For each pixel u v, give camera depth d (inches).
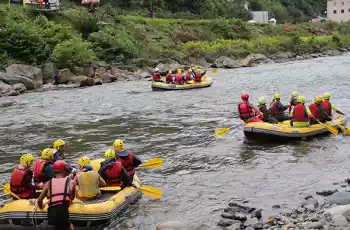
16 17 1423.5
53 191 239.9
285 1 4493.1
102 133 571.2
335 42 2495.1
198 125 596.4
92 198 284.5
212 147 473.4
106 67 1378.0
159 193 308.7
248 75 1325.0
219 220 278.1
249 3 3804.1
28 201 268.8
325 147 446.3
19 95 1021.2
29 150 498.6
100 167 307.9
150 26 2037.4
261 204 301.1
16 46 1254.3
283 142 475.8
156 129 582.6
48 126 636.1
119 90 1061.8
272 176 363.3
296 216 269.7
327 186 329.7
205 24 2340.1
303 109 478.3
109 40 1533.0
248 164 402.0
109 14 1941.4
